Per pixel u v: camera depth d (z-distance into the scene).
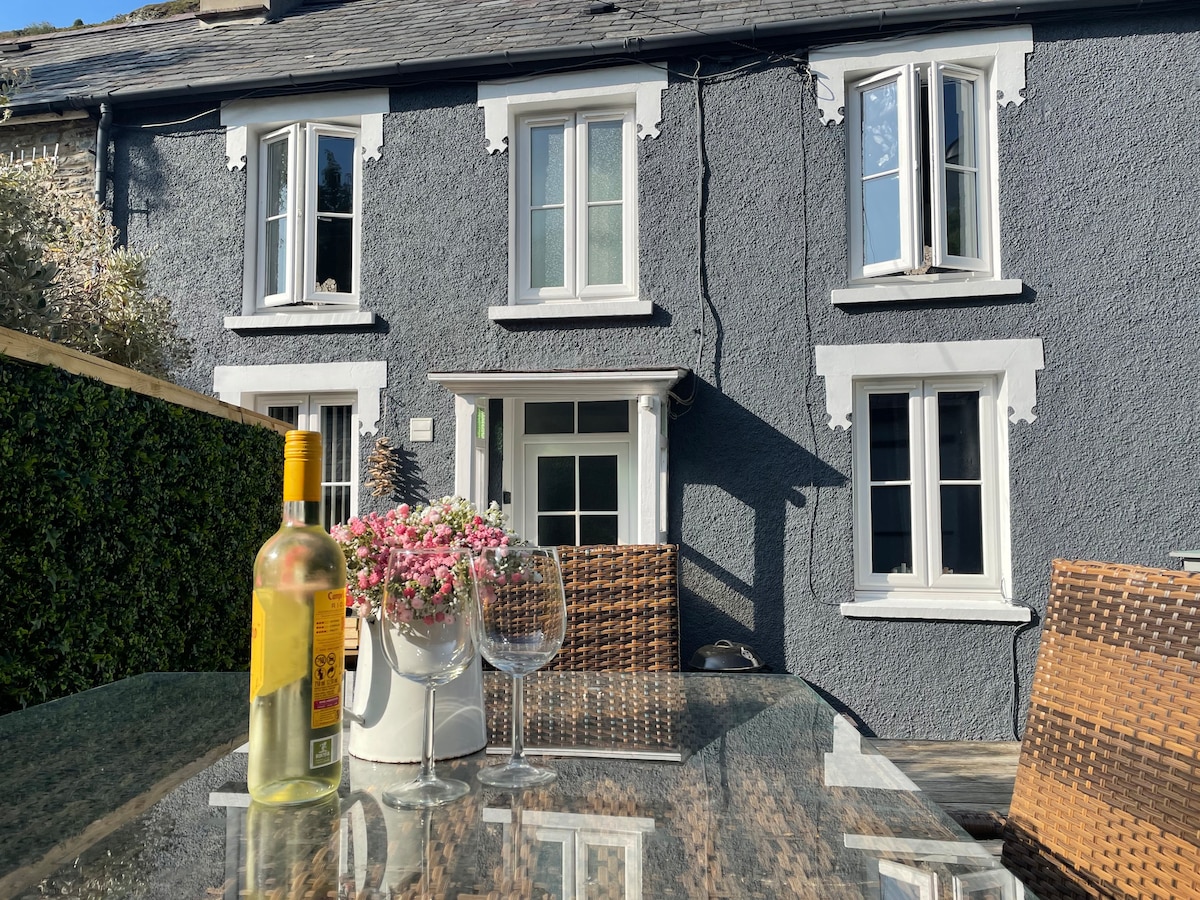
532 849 0.89
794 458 5.04
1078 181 4.88
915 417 5.05
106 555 2.67
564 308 5.28
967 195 5.12
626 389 4.96
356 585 1.24
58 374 2.44
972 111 5.14
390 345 5.51
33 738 1.38
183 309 5.73
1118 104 4.86
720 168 5.25
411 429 5.42
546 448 5.58
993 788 3.77
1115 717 1.10
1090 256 4.84
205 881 0.81
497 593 1.15
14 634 2.31
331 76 5.48
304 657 1.01
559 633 1.17
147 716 1.54
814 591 4.95
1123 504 4.70
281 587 1.01
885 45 5.08
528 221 5.59
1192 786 0.96
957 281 4.98
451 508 1.39
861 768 1.20
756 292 5.16
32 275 3.26
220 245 5.74
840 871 0.83
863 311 5.04
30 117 5.87
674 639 3.36
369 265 5.58
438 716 1.24
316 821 0.97
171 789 1.10
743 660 4.54
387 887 0.79
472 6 6.43
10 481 2.27
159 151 5.84
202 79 5.68
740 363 5.14
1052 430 4.80
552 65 5.39
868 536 5.05
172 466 3.04
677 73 5.30
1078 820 1.12
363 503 5.44
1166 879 0.97
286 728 1.01
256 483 3.76
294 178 5.68
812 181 5.14
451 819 0.98
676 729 1.44
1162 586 1.09
